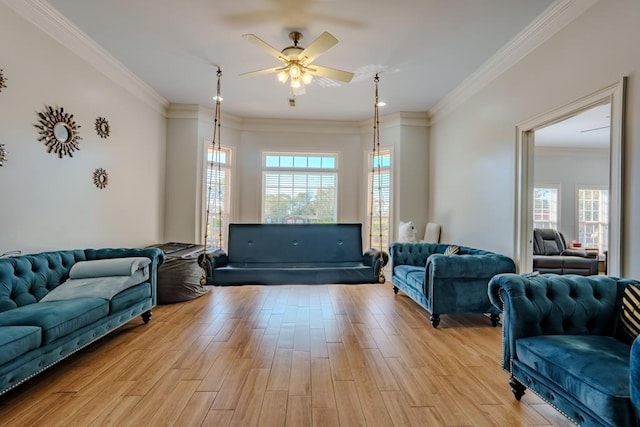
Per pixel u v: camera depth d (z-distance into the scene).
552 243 6.62
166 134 5.51
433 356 2.73
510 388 2.23
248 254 3.28
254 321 3.54
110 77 3.99
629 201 2.23
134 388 2.19
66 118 3.30
